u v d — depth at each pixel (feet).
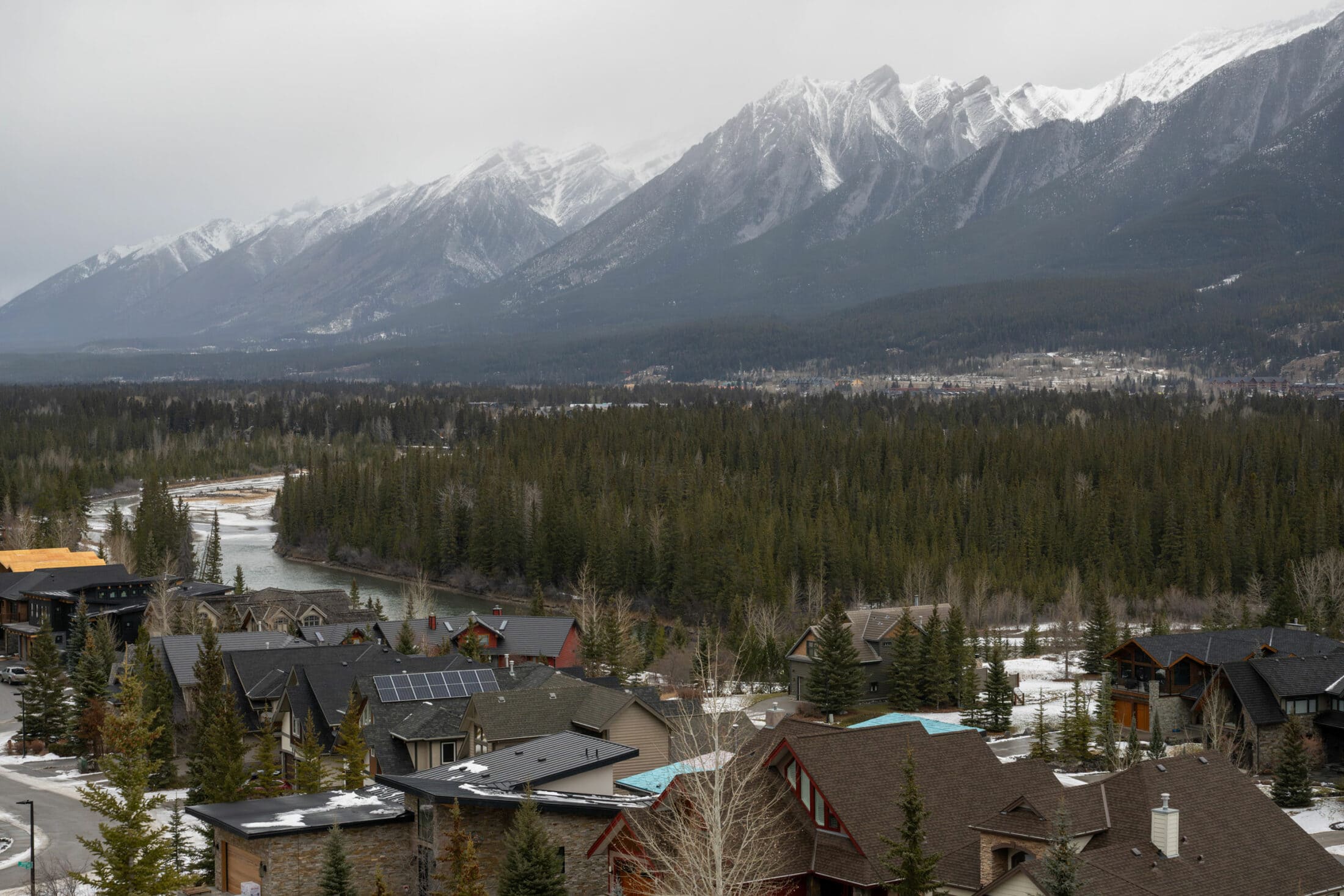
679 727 206.59
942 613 389.60
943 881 145.18
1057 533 604.90
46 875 190.39
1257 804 156.76
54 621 440.86
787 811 156.35
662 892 141.79
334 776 247.29
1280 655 276.21
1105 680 273.95
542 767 194.80
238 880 183.73
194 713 290.56
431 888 176.35
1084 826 146.51
